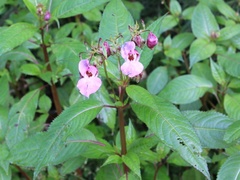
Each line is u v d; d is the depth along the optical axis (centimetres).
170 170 53
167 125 30
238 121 34
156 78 54
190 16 59
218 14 62
